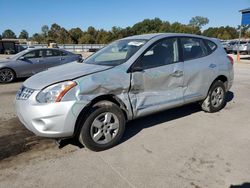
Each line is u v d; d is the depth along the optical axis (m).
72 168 3.49
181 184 3.11
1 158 3.78
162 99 4.55
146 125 5.00
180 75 4.76
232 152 3.88
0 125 5.11
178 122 5.15
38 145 4.19
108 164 3.57
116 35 83.12
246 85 9.21
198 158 3.71
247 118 5.39
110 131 4.00
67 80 3.67
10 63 10.48
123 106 4.10
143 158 3.73
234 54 30.38
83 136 3.78
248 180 3.18
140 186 3.08
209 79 5.36
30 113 3.60
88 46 50.66
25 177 3.30
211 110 5.64
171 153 3.87
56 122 3.54
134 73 4.14
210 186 3.07
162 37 4.68
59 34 85.19
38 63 11.10
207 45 5.50
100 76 3.86
